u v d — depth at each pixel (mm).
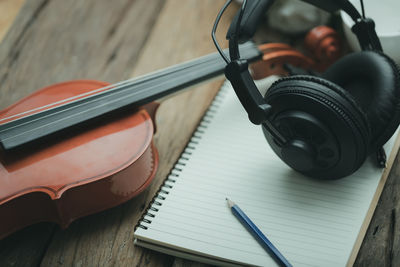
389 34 1130
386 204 1057
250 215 986
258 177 1047
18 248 1021
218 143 1109
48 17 1500
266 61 1229
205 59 1167
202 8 1533
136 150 1000
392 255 986
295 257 925
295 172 1056
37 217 998
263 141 1110
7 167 957
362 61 985
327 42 1312
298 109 889
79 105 1042
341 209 991
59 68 1379
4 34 1478
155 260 1000
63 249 1019
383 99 918
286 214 988
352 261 928
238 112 1173
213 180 1043
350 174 956
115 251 1015
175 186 1033
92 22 1494
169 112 1272
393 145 1073
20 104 1095
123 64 1395
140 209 1080
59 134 1000
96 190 974
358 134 863
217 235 960
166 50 1429
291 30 1426
